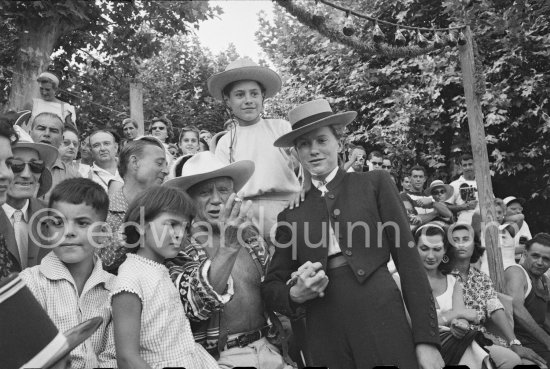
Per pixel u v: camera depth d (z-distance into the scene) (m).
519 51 10.74
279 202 4.35
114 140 6.27
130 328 2.50
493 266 6.48
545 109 11.10
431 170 12.15
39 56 10.45
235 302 3.24
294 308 3.13
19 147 3.48
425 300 3.01
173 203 2.71
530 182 11.69
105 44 13.69
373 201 3.22
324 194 3.29
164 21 13.98
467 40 7.25
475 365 4.11
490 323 4.89
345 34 6.11
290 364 3.37
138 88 9.32
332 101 13.07
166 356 2.59
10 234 3.22
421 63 11.62
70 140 5.61
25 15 10.22
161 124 8.33
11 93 10.41
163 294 2.64
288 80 14.35
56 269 2.70
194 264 3.00
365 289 3.06
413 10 11.76
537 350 5.17
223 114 19.75
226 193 3.45
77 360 2.57
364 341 2.99
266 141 4.47
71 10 10.28
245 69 4.45
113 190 4.96
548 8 7.86
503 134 11.26
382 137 11.98
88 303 2.73
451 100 11.78
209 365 2.79
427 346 2.96
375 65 12.92
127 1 13.07
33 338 1.53
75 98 13.98
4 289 1.54
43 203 3.59
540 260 5.60
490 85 10.84
